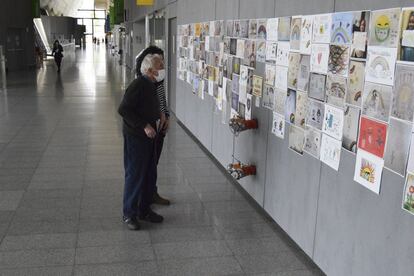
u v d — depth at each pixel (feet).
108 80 60.18
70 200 15.66
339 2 9.77
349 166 9.50
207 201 15.81
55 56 71.00
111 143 24.25
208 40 20.84
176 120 30.83
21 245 12.26
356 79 9.16
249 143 15.75
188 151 22.56
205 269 11.23
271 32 13.44
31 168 19.35
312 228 11.26
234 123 14.92
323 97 10.49
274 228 13.69
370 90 8.70
